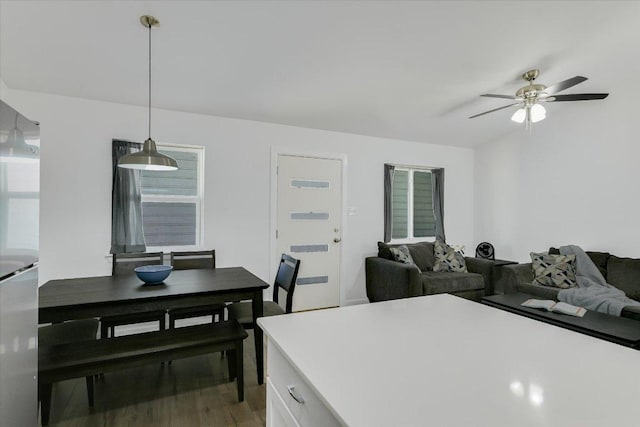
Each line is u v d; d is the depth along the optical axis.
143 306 2.14
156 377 2.60
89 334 2.38
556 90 2.93
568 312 2.68
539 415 0.70
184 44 2.52
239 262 3.87
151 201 3.59
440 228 5.13
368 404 0.74
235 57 2.72
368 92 3.43
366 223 4.66
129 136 3.40
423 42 2.65
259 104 3.55
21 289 1.35
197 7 2.16
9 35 2.33
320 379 0.85
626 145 3.69
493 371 0.89
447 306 1.51
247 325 2.53
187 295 2.25
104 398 2.30
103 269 3.29
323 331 1.19
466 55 2.85
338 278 4.47
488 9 2.33
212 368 2.76
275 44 2.58
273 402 1.14
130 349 2.02
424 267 4.56
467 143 5.19
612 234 3.80
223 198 3.79
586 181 4.04
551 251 4.14
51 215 3.13
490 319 1.33
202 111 3.63
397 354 1.00
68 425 2.00
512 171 4.87
